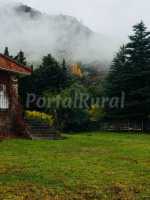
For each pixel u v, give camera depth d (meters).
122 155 18.11
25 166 14.27
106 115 47.25
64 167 14.25
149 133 41.88
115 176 12.89
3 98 24.78
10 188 11.03
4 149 19.08
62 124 41.69
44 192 10.70
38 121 28.19
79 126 43.22
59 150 19.50
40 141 23.30
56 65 49.25
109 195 10.54
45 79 48.19
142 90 45.06
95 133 39.12
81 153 18.58
